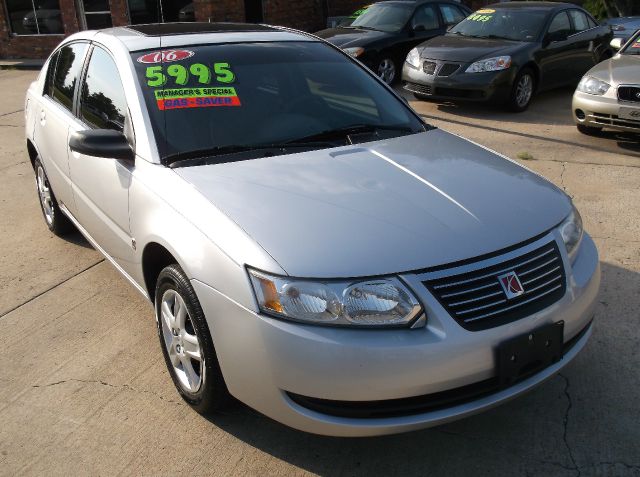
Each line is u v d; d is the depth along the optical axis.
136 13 14.88
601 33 10.73
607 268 4.30
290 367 2.32
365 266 2.33
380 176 2.90
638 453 2.71
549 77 9.69
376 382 2.28
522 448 2.75
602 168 6.48
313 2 16.94
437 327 2.31
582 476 2.59
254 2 15.17
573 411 2.96
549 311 2.52
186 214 2.70
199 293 2.57
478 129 8.24
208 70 3.50
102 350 3.52
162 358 3.43
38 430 2.91
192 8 14.38
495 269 2.45
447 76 9.07
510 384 2.46
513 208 2.72
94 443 2.82
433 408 2.39
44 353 3.50
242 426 2.91
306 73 3.75
